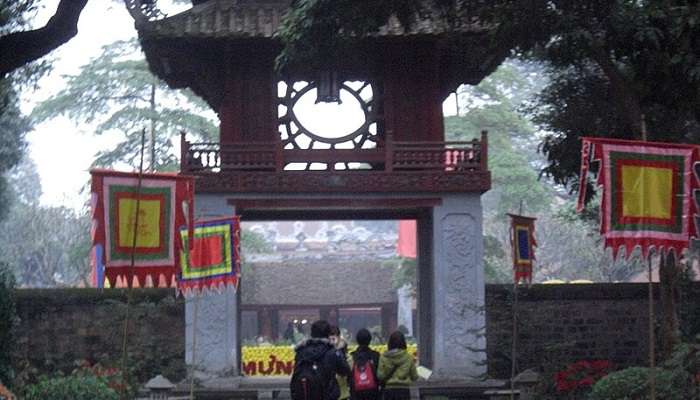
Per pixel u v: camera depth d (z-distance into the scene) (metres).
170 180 14.84
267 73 27.20
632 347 28.42
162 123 44.88
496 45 20.91
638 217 14.95
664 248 14.96
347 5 20.33
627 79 21.47
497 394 22.64
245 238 52.69
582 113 25.56
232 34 26.03
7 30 23.06
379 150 26.84
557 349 27.34
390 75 27.34
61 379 19.89
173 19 26.52
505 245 55.00
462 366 26.12
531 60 26.47
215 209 26.16
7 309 18.77
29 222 62.72
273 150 26.50
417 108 27.34
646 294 28.55
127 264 14.58
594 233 36.72
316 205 26.33
